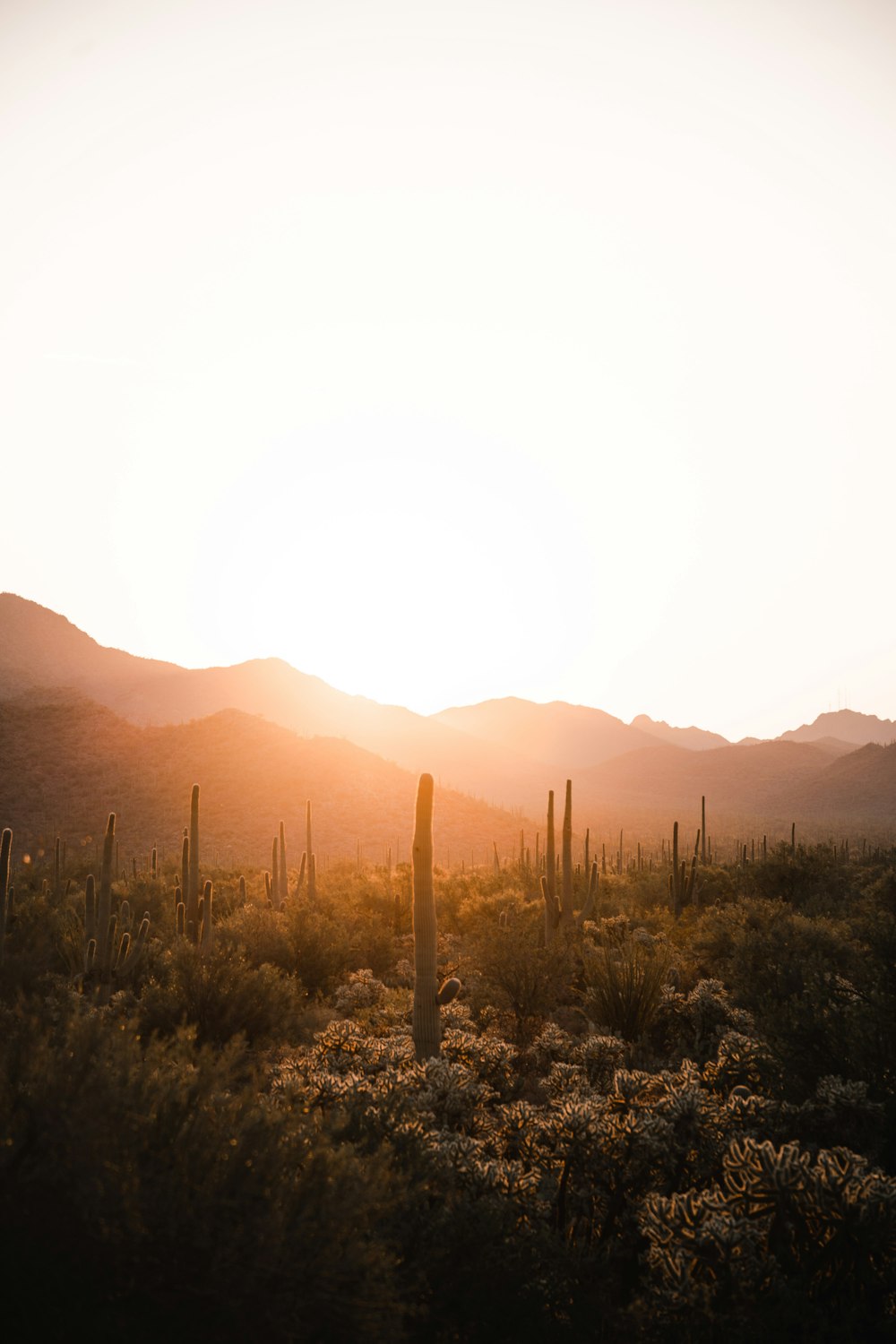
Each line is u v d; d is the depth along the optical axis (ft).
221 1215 12.72
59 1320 11.76
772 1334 14.01
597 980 40.68
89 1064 14.51
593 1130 18.95
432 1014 30.91
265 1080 26.73
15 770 398.21
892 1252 14.76
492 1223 15.90
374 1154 16.06
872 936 30.32
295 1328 12.25
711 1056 31.83
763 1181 15.75
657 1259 15.66
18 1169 12.49
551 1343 14.71
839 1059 24.75
